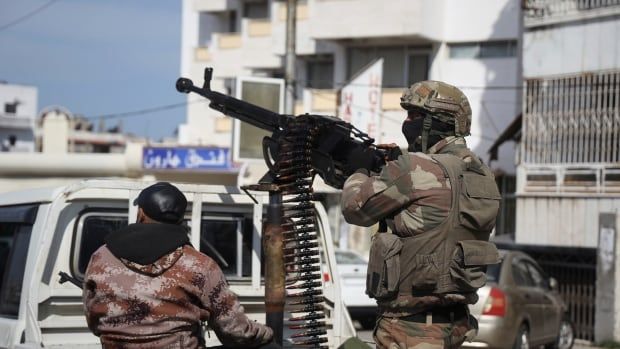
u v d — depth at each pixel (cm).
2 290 532
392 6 2483
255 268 546
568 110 1783
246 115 474
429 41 2539
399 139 2509
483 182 389
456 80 2520
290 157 430
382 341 391
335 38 2578
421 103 399
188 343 356
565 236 1755
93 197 499
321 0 2595
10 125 5212
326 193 2469
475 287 379
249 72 3034
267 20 2944
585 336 1672
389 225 387
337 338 555
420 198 376
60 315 490
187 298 356
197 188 521
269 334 386
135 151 2694
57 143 3077
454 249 378
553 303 1315
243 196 541
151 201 364
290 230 436
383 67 2639
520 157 1848
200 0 3186
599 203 1702
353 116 2233
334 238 2516
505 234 2278
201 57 3175
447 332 384
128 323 351
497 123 2453
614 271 1520
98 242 512
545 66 1825
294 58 1811
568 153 1773
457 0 2523
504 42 2464
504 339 1122
